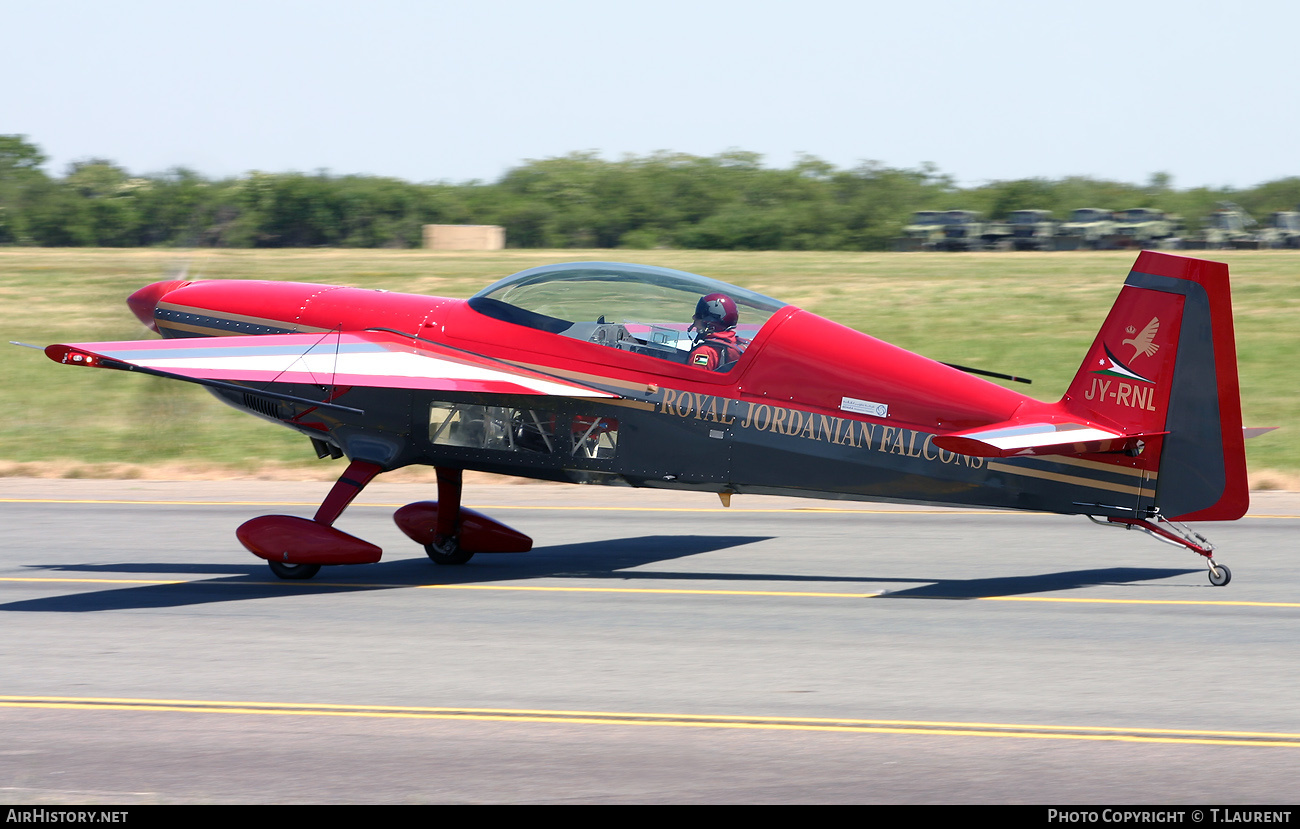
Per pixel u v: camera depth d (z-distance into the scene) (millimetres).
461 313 33719
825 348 30531
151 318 37656
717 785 18281
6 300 118750
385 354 32688
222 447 61719
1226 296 28062
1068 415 29656
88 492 48188
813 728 20578
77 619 28312
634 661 24562
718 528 39750
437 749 19766
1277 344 89250
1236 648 25203
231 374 30047
